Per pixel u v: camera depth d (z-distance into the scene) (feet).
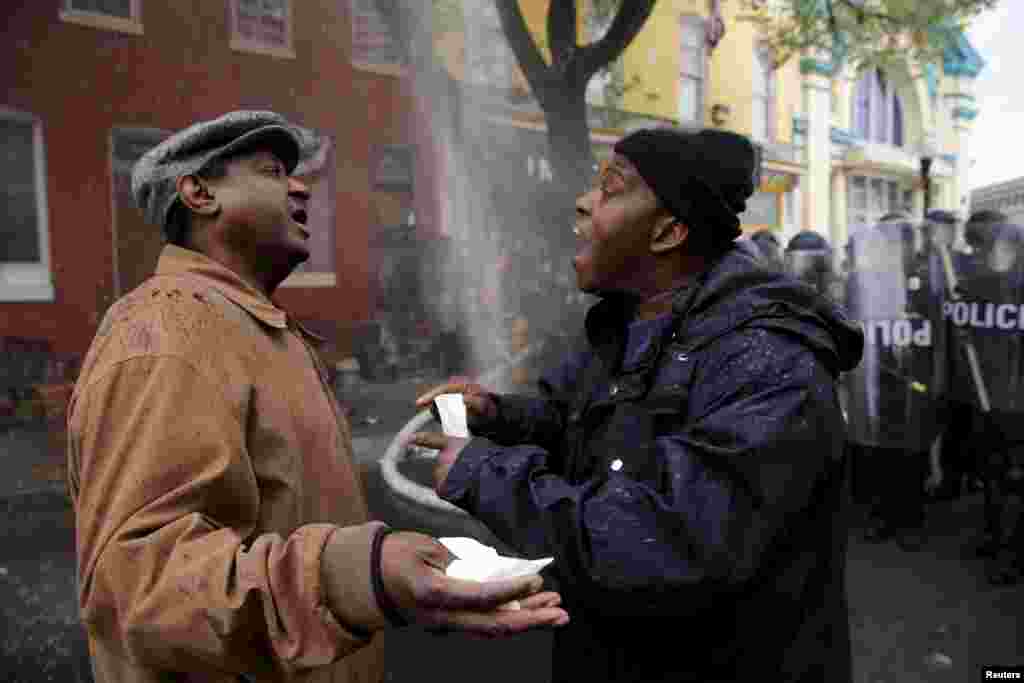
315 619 2.52
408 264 38.04
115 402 3.10
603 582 3.19
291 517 3.55
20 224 30.81
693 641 3.64
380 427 26.32
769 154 50.34
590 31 38.17
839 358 3.67
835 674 3.78
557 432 4.82
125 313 3.41
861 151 53.11
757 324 3.56
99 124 31.68
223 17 34.01
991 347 13.29
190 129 3.84
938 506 17.53
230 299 3.65
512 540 3.38
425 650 10.20
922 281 13.80
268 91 35.37
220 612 2.55
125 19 31.99
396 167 37.65
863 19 32.35
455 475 3.60
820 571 3.79
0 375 29.30
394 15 33.37
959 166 58.95
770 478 3.20
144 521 2.87
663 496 3.25
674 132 3.92
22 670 10.14
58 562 14.26
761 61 50.01
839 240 54.49
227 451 3.17
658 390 3.69
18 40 29.76
